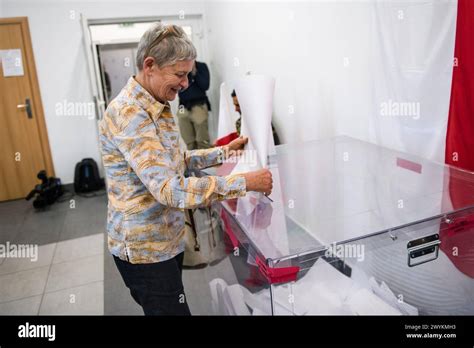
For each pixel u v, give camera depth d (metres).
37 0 3.82
